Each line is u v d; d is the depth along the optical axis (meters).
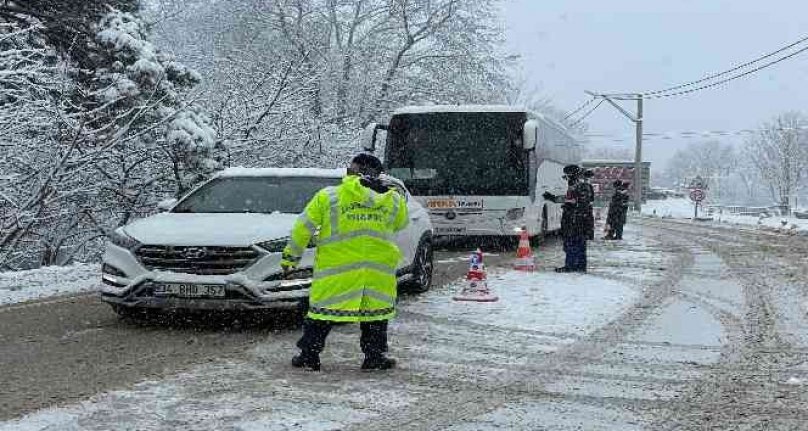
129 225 8.76
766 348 7.77
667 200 92.94
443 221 18.53
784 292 11.84
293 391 5.96
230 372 6.53
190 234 8.15
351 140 24.80
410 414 5.44
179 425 5.10
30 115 15.20
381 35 34.22
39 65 15.20
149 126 15.99
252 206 9.65
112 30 16.83
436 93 34.06
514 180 18.38
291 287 8.02
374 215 6.55
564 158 26.12
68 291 11.20
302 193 9.84
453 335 8.28
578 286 12.27
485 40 35.03
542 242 22.12
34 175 15.84
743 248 21.02
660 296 11.30
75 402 5.58
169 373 6.46
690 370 6.84
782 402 5.88
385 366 6.70
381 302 6.55
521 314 9.61
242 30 33.41
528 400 5.85
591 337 8.27
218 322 8.81
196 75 18.03
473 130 18.61
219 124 20.45
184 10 33.25
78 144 15.66
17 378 6.24
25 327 8.45
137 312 8.75
